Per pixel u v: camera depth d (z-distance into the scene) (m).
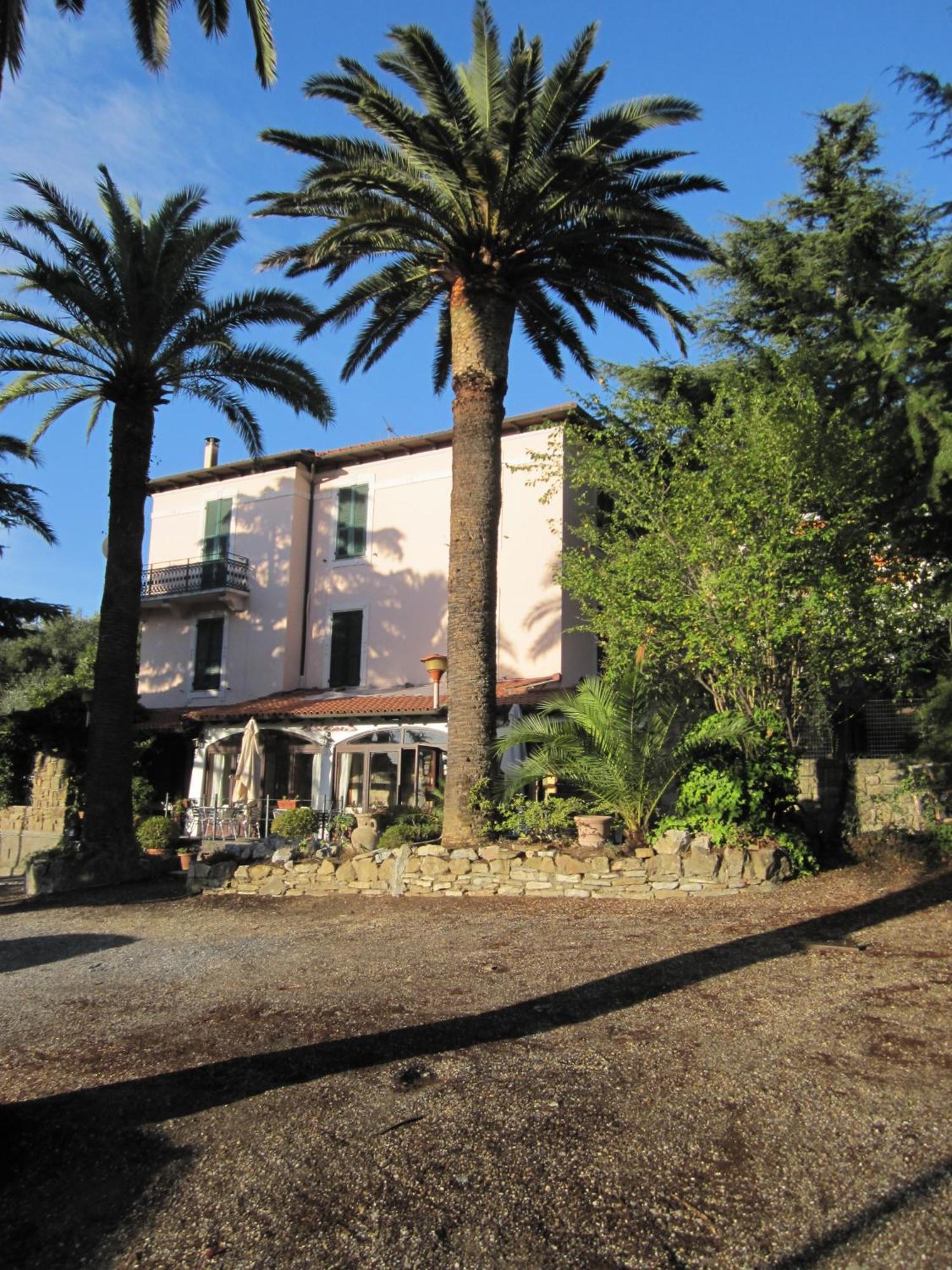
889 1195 3.53
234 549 26.89
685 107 12.28
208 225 15.47
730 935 7.88
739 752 10.91
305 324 16.25
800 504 10.99
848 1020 5.43
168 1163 4.30
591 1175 3.89
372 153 13.17
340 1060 5.45
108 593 15.94
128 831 15.88
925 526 10.41
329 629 25.44
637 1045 5.31
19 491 19.20
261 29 7.66
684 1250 3.33
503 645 22.12
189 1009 6.94
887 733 15.08
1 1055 6.05
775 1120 4.22
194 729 23.91
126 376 16.00
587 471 13.59
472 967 7.54
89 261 15.40
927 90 8.62
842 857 11.09
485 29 13.27
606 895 10.39
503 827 11.94
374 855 12.16
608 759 10.92
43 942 10.41
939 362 9.20
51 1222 3.84
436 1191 3.87
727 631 10.98
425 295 16.17
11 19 6.76
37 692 28.75
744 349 18.97
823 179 19.30
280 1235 3.65
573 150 12.66
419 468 24.97
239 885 12.98
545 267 13.41
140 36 7.80
